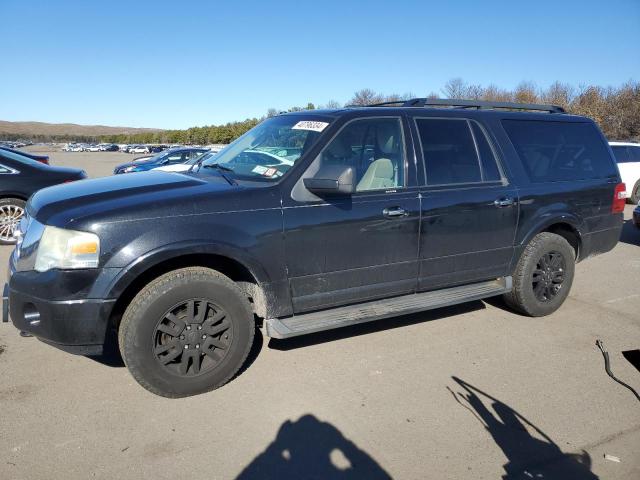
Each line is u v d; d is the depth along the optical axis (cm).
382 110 409
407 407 331
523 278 476
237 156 420
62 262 301
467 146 445
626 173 1436
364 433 303
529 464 278
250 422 311
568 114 534
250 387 352
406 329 462
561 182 491
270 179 364
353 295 391
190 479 261
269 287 354
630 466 279
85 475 261
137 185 352
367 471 270
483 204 436
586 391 357
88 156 6138
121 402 329
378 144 404
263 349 413
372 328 462
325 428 306
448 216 420
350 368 383
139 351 315
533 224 471
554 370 388
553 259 495
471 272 446
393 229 394
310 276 368
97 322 305
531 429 311
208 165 430
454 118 444
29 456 274
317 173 353
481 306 529
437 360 400
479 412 328
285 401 335
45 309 304
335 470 270
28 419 309
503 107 490
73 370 371
